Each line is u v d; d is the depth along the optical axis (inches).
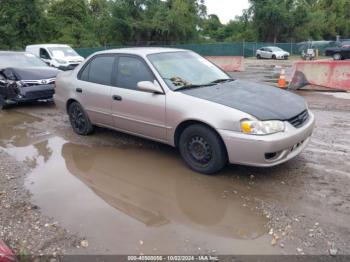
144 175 188.5
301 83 446.9
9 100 365.4
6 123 307.4
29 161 213.2
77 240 132.6
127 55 220.1
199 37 1883.6
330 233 131.8
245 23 2260.1
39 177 189.2
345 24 2153.1
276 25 2055.9
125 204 159.0
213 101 177.3
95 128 262.2
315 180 174.1
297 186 168.7
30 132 275.3
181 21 1765.5
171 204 157.9
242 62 830.5
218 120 169.9
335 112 312.0
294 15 2043.6
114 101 220.2
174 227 140.3
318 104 349.4
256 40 2124.8
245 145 164.4
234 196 162.6
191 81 204.5
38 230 139.5
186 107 182.2
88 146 236.5
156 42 1792.6
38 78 365.4
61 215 150.2
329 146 219.9
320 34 2128.4
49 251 126.9
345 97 384.2
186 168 194.7
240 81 219.1
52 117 322.7
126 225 141.9
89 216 149.1
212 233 135.7
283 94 197.8
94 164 205.9
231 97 182.1
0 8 1369.3
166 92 193.3
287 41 2079.2
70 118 265.1
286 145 166.6
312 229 134.6
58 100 269.3
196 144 183.9
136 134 217.6
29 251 126.8
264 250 124.4
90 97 237.9
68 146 238.1
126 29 1758.1
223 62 847.7
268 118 164.9
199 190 169.9
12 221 146.2
